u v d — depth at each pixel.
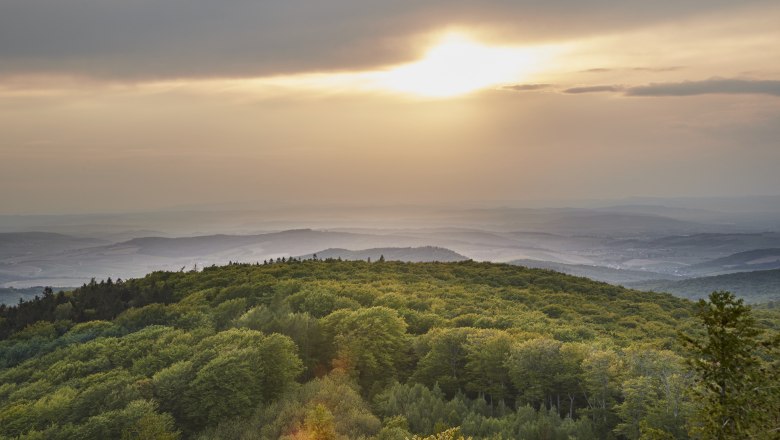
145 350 90.94
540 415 64.88
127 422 61.19
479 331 85.12
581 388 70.44
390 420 63.62
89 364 87.44
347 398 72.00
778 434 26.03
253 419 68.25
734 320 27.52
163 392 70.62
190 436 67.75
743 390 27.12
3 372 99.56
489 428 62.19
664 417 53.00
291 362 78.69
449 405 69.38
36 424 63.09
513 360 73.44
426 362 83.62
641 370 62.72
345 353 85.56
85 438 58.91
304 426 63.94
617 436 62.94
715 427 27.06
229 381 69.06
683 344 29.50
